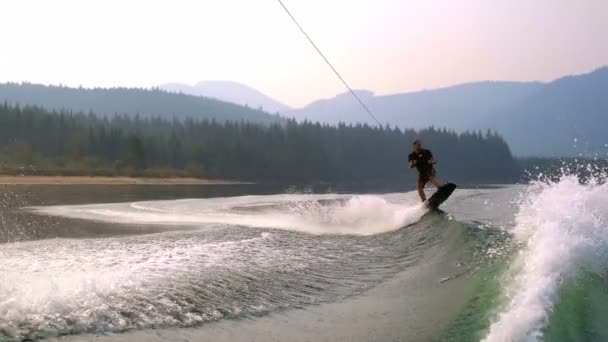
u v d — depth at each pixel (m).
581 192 8.04
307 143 128.50
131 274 6.57
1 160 71.19
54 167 75.06
